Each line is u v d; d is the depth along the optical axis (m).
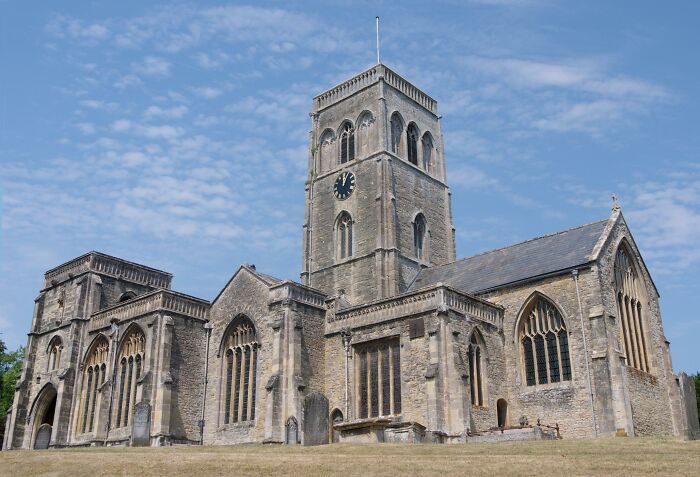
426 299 55.06
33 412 73.38
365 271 76.69
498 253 69.88
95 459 38.28
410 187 82.06
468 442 48.81
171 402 60.19
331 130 88.19
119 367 65.75
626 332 58.19
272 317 60.00
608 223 60.88
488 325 57.81
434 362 52.28
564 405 54.50
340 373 59.28
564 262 59.25
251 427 58.69
